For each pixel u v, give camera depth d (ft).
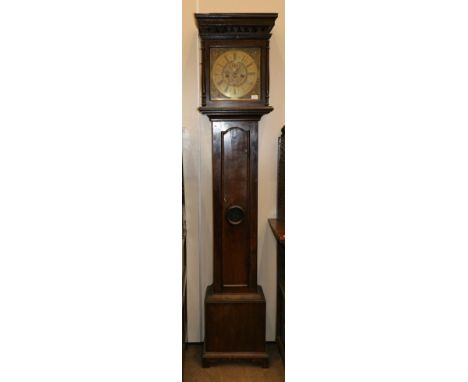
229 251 7.45
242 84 7.34
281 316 7.82
